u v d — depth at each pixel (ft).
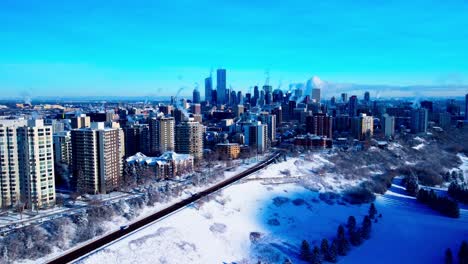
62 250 574.15
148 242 612.70
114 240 607.37
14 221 646.74
